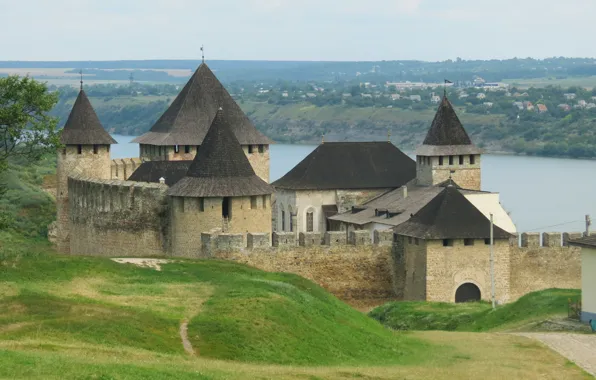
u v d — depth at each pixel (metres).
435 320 190.12
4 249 173.88
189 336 131.88
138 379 103.56
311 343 138.12
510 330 168.50
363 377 119.12
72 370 102.75
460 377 124.44
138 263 183.00
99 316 132.88
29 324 126.69
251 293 154.62
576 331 160.88
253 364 123.12
